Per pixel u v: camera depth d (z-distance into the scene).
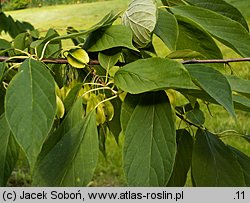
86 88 0.78
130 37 0.76
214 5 0.89
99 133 0.94
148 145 0.69
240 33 0.80
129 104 0.72
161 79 0.65
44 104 0.62
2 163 0.75
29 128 0.60
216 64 0.88
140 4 0.79
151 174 0.67
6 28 1.73
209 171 0.84
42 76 0.65
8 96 0.62
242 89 0.77
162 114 0.70
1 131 0.76
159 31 0.79
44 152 0.72
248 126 2.76
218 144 0.87
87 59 0.78
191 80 0.64
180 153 0.90
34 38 1.13
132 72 0.68
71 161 0.69
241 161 0.88
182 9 0.83
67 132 0.72
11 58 0.72
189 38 0.85
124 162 0.68
